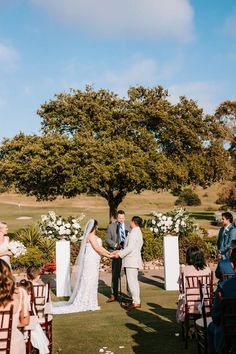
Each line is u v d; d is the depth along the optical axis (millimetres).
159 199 76000
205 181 29328
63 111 27859
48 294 6422
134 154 24500
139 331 7781
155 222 15250
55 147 24016
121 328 8031
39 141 25422
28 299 5426
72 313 9688
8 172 24266
